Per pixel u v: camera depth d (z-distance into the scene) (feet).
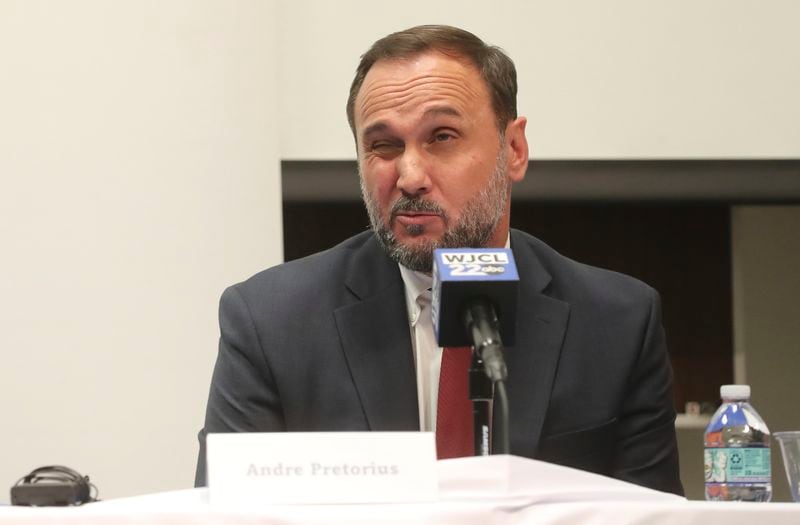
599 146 26.45
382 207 13.61
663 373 14.94
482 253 10.68
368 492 8.64
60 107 23.22
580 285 15.06
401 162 13.38
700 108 26.66
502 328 10.55
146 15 23.68
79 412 22.74
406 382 13.98
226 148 23.94
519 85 26.40
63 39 23.36
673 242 32.71
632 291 15.26
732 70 26.73
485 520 8.35
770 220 32.12
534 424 13.76
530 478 8.79
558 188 29.37
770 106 26.76
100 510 8.19
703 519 8.46
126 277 23.09
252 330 14.55
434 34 13.71
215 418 14.33
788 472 12.49
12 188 23.00
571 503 8.54
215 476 8.64
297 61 25.85
